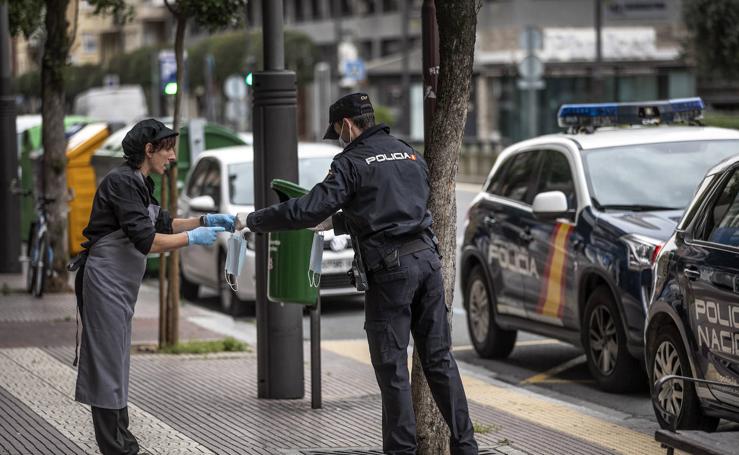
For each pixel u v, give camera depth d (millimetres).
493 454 10492
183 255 23625
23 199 33031
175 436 11172
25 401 12633
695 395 11039
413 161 9133
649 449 10977
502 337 17031
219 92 92562
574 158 15484
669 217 14328
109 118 62062
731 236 10641
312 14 110938
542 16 74250
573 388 14875
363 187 8961
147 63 98375
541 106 61188
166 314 16516
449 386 9148
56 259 22891
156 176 24422
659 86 64062
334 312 22016
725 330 10320
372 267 8977
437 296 9133
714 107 65250
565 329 15117
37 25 25969
